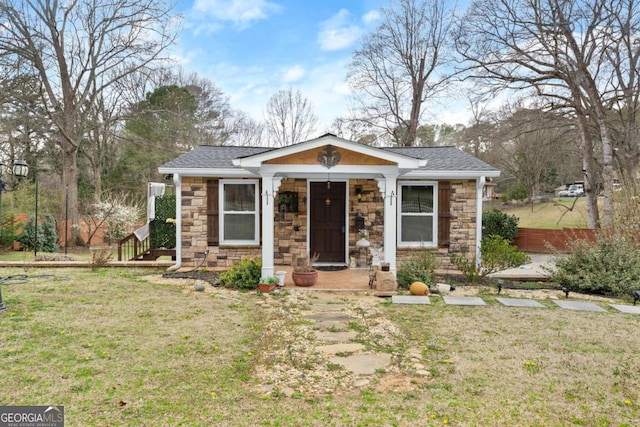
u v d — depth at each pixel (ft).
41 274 34.17
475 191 36.52
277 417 11.84
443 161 37.88
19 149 72.59
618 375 15.05
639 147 55.01
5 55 59.93
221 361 15.94
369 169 29.27
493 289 30.53
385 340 18.81
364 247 37.58
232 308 24.07
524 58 59.41
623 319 22.62
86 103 71.10
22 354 16.05
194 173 35.40
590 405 12.81
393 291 28.35
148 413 11.89
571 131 64.90
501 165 107.24
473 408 12.51
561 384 14.26
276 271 32.32
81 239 67.15
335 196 38.32
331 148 28.99
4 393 12.90
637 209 37.24
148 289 28.66
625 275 28.86
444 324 21.40
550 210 95.14
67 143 66.54
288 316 22.65
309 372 15.19
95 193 77.46
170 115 87.92
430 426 11.46
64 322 20.33
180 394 13.14
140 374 14.53
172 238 45.09
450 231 36.78
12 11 58.08
